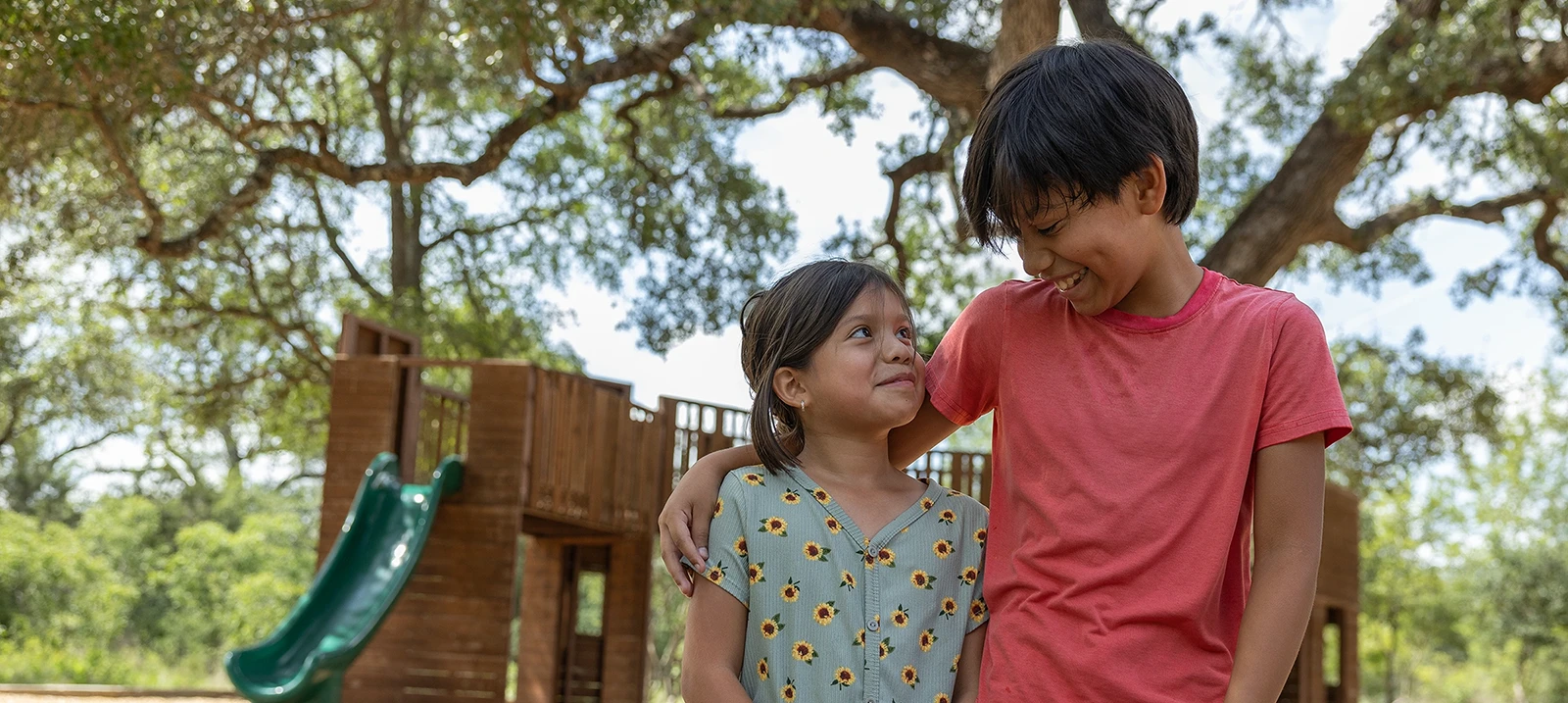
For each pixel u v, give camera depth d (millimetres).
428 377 18250
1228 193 14445
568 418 9211
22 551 22078
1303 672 10336
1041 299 1757
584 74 10633
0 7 7070
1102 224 1494
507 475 8578
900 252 13062
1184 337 1613
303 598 7758
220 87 9125
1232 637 1596
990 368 1804
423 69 14273
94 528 25953
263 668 7227
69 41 7238
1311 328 1573
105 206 12703
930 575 1746
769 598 1712
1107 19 9617
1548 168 10531
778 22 8930
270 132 11750
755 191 14742
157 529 27031
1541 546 28047
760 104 13508
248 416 17812
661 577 23953
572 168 17781
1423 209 11930
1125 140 1476
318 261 16844
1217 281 1655
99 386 20109
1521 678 29547
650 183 14789
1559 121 10336
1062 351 1691
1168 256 1624
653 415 10422
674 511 1776
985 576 1738
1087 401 1639
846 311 1783
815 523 1733
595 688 10867
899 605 1714
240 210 11125
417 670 8438
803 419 1849
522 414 8641
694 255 14523
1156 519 1558
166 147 14023
